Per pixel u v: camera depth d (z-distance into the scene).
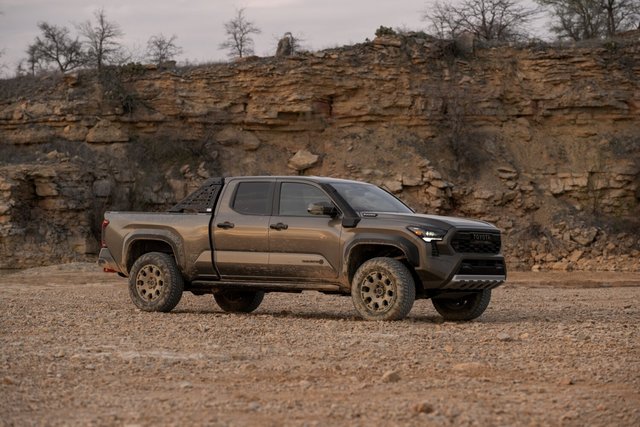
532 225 39.19
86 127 42.28
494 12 51.91
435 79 42.56
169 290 13.63
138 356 8.71
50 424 5.83
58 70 47.44
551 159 41.28
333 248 12.63
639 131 41.81
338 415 6.09
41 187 38.38
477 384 7.34
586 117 42.03
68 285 25.95
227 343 9.82
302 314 14.19
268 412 6.19
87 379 7.49
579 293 21.41
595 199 40.31
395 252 12.61
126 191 40.72
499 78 42.72
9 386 7.14
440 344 9.82
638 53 42.53
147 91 42.91
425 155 41.22
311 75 42.38
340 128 42.56
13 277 30.97
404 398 6.71
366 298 12.40
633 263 37.00
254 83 42.62
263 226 13.11
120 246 14.20
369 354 8.88
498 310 15.48
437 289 12.47
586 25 54.53
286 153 42.34
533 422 5.94
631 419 6.10
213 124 42.72
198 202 13.88
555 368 8.20
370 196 13.34
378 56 42.62
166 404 6.44
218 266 13.42
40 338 10.23
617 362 8.55
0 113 42.53
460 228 12.34
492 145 41.62
